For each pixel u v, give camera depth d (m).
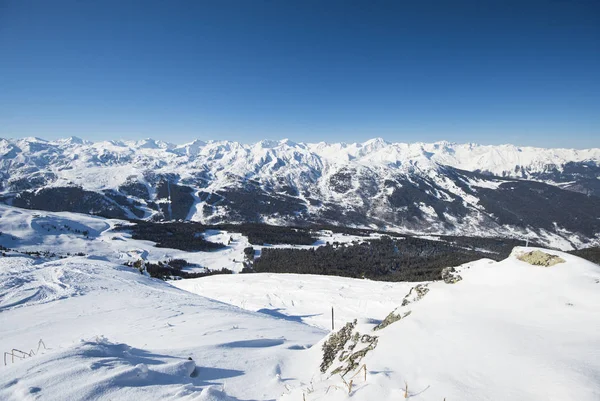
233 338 10.69
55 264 32.50
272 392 5.77
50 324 14.76
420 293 8.10
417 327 6.14
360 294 31.39
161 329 12.71
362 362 5.63
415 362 4.87
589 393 3.34
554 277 6.49
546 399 3.46
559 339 4.58
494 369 4.21
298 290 34.38
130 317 15.78
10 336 12.75
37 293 21.94
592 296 5.55
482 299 6.59
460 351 4.87
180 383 5.45
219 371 6.72
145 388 4.69
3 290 22.42
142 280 29.56
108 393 4.45
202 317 15.91
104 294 22.48
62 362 5.34
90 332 12.58
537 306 5.73
